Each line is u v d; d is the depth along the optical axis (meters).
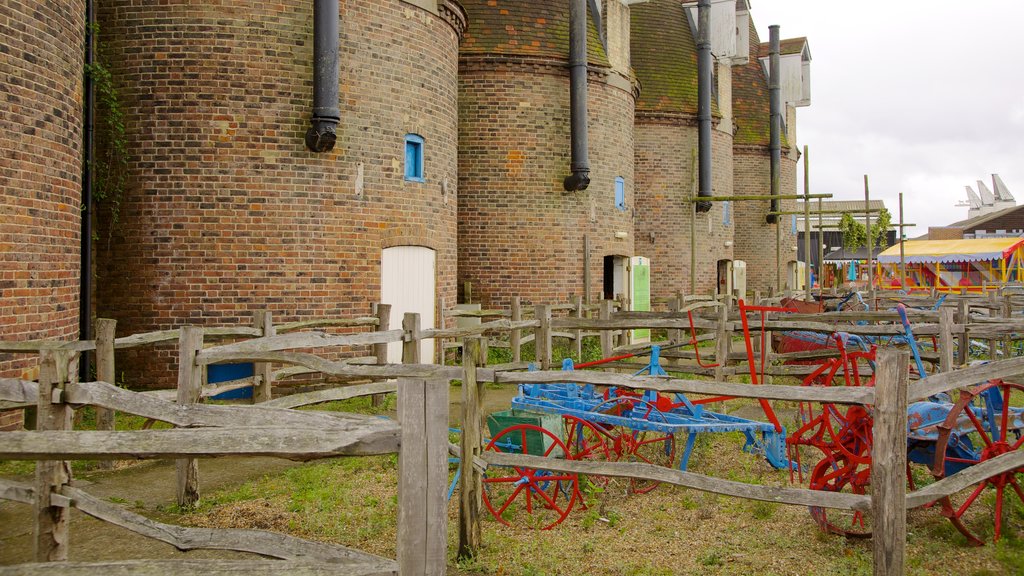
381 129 13.05
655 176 24.45
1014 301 18.58
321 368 7.23
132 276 12.00
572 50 17.84
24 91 8.61
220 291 11.98
